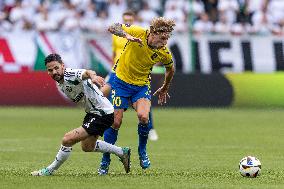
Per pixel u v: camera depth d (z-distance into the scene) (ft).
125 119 225.97
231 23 306.55
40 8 298.35
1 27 291.99
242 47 275.59
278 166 123.03
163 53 112.98
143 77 114.42
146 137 114.52
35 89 271.49
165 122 216.54
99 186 94.32
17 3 296.71
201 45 274.36
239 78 274.57
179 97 272.31
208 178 104.37
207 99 273.54
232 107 273.95
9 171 111.55
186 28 305.12
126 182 98.58
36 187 93.04
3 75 269.85
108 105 104.68
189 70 273.33
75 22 299.17
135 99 114.73
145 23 304.30
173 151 147.13
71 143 103.30
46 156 136.05
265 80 275.59
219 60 274.57
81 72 99.60
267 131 191.93
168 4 308.19
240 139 172.04
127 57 113.60
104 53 267.39
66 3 301.84
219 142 165.48
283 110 265.13
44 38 268.82
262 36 276.21
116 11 304.30
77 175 106.11
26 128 195.21
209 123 214.07
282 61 277.03
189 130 193.67
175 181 100.48
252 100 274.98
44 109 262.67
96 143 106.42
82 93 102.12
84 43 267.80
